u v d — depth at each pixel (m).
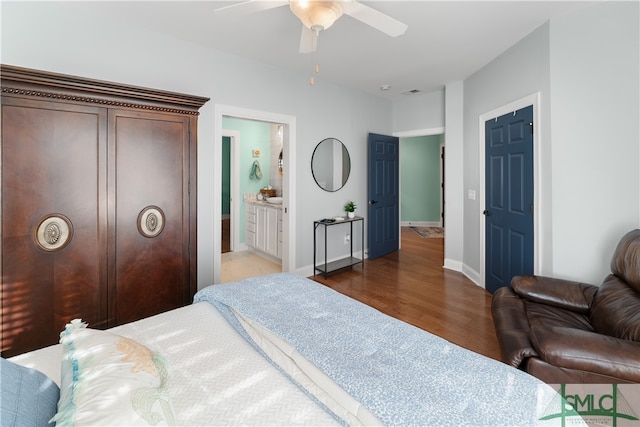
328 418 0.88
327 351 1.11
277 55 3.14
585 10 2.24
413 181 7.93
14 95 1.70
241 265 4.44
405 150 7.93
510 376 0.99
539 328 1.49
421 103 4.70
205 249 3.01
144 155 2.14
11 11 2.06
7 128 1.69
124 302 2.12
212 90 2.98
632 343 1.32
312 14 1.63
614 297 1.72
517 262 2.92
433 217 7.88
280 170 5.39
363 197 4.74
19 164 1.74
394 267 4.36
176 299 2.34
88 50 2.34
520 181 2.86
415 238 6.42
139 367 0.88
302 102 3.77
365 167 4.71
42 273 1.84
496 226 3.26
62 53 2.24
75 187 1.91
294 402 0.94
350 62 3.33
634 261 1.71
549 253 2.51
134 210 2.12
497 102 3.18
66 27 2.25
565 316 1.88
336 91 4.17
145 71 2.60
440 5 2.24
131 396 0.75
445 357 1.10
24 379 0.82
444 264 4.35
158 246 2.24
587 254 2.30
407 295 3.33
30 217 1.78
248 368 1.10
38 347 1.84
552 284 2.08
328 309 1.47
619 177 2.13
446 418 0.81
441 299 3.22
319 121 3.99
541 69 2.53
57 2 2.20
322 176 4.11
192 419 0.85
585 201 2.29
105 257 2.03
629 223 2.11
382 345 1.17
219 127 3.04
